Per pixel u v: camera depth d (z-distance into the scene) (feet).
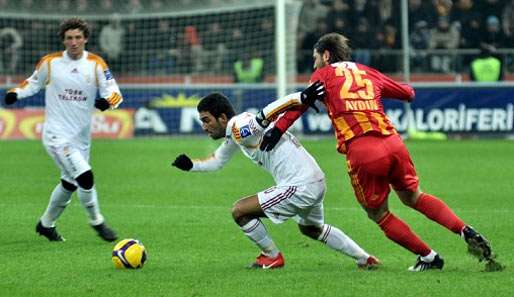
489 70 223.92
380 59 229.86
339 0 233.14
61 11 227.20
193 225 102.12
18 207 116.16
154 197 125.90
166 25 232.53
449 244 90.38
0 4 222.28
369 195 73.92
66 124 90.94
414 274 73.41
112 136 217.15
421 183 140.77
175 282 71.05
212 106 75.77
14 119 214.90
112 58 231.09
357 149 72.95
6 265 78.95
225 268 77.25
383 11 233.76
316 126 216.74
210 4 222.48
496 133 218.79
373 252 86.28
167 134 216.95
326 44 76.13
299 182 73.97
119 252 76.79
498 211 113.09
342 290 67.51
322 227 77.00
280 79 194.29
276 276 73.10
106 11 228.63
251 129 73.56
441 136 218.18
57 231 97.60
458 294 66.03
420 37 236.02
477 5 236.22
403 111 218.18
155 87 217.36
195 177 148.56
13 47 229.45
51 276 73.92
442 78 231.91
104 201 122.11
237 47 235.20
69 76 90.68
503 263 78.79
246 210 75.15
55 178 146.10
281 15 193.57
